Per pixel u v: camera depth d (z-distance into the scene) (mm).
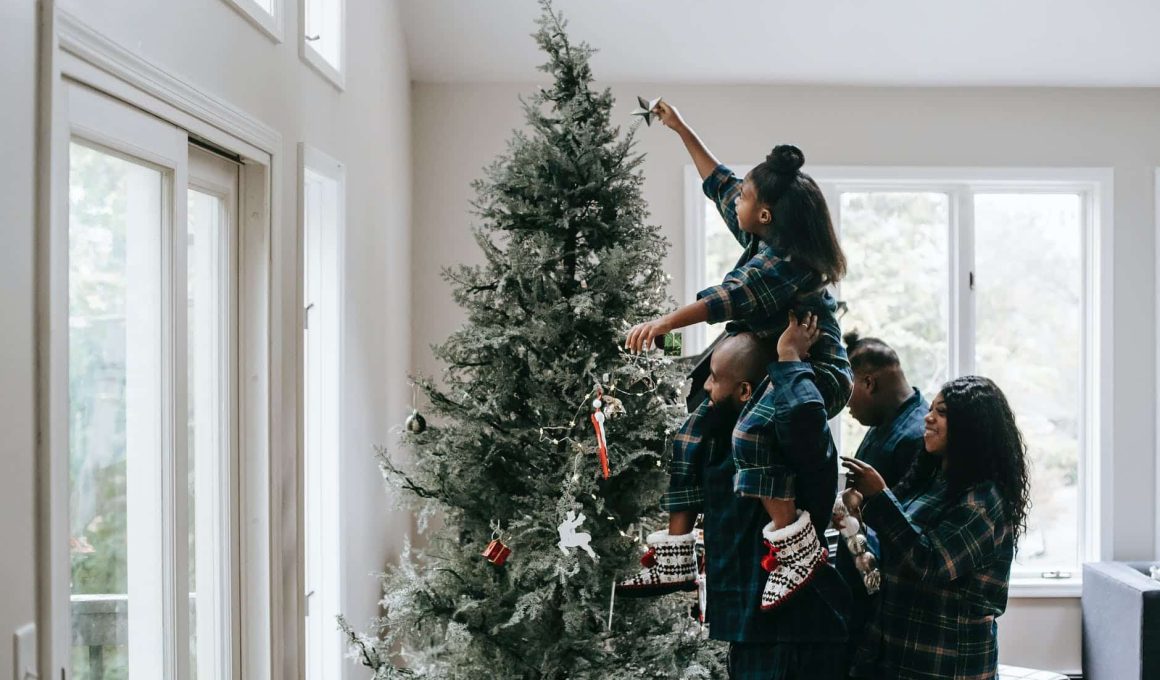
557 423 2266
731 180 2219
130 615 1652
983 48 4129
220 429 2104
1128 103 4383
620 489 2342
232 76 1998
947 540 2256
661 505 2250
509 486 2352
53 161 1303
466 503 2330
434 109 4309
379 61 3475
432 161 4309
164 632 1771
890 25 4016
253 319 2201
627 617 2350
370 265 3309
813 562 1897
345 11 2922
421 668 2535
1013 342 4551
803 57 4184
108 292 1558
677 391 2383
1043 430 4551
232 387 2148
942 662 2289
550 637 2318
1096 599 4152
